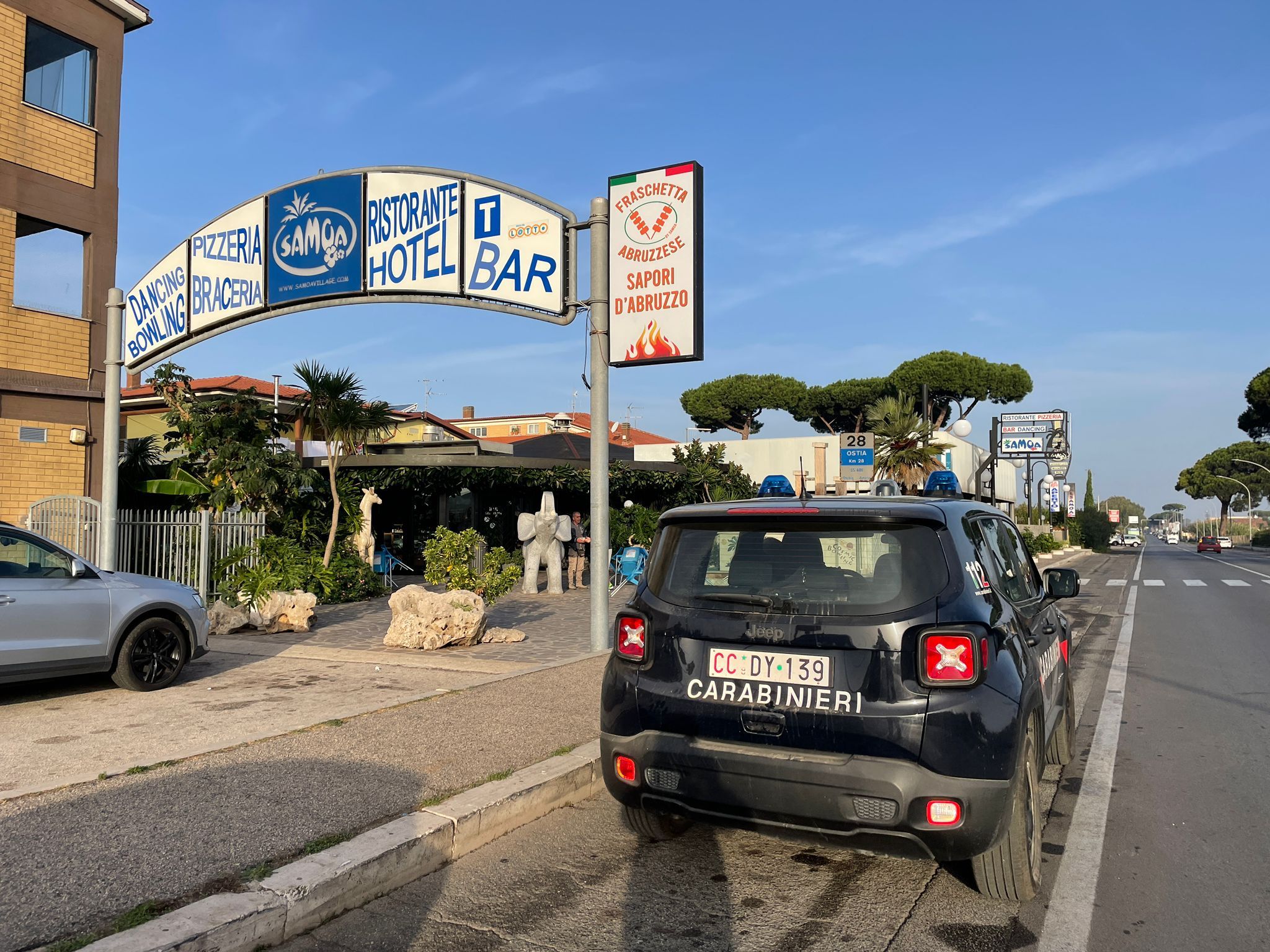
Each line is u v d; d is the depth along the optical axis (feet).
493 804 14.84
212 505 48.52
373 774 16.24
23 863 11.98
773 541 12.44
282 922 11.09
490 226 33.73
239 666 28.22
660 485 84.69
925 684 10.98
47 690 24.23
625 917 12.00
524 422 226.99
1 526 22.63
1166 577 93.04
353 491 58.03
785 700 11.60
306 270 36.91
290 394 102.22
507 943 11.20
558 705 22.07
